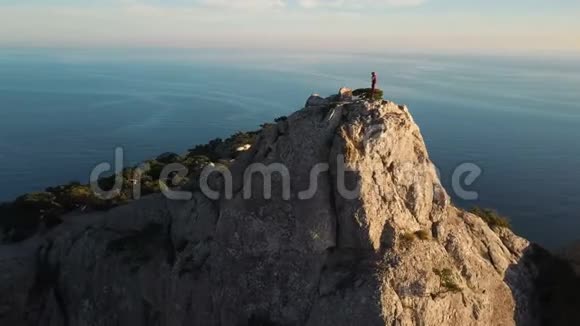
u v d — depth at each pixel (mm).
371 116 47750
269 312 45938
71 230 65062
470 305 45219
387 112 48688
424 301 42688
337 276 44375
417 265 44312
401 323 41500
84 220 69438
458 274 46000
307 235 46000
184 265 50625
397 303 42094
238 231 48438
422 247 45625
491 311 46656
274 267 46688
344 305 42688
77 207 73188
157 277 52031
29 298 59438
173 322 49875
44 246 63219
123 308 53469
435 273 44719
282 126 50594
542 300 50531
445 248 47500
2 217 71812
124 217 60156
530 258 53938
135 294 53000
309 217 46188
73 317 55750
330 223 45938
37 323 58156
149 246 55031
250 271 47156
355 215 45156
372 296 42156
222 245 49156
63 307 57125
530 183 188875
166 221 57312
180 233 53844
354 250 45469
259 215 48031
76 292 57031
